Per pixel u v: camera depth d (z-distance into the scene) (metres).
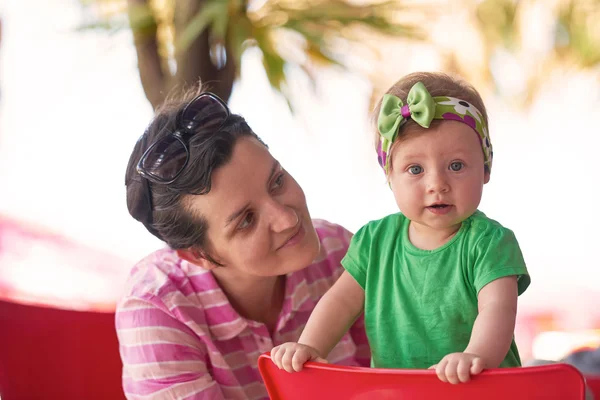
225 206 1.25
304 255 1.30
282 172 1.32
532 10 3.38
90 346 1.67
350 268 1.30
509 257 1.12
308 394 1.00
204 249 1.32
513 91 3.52
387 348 1.25
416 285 1.22
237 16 2.30
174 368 1.35
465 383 0.86
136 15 2.28
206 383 1.35
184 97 1.38
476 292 1.16
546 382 0.82
